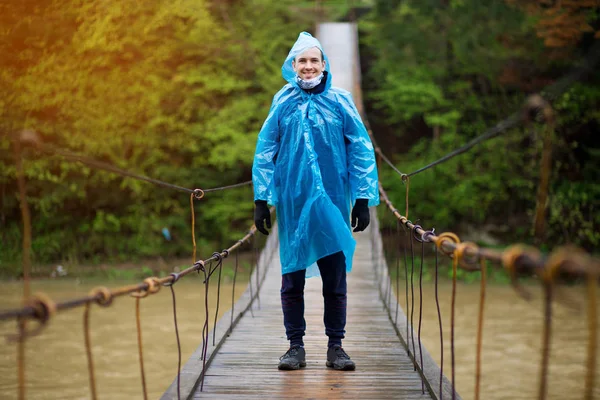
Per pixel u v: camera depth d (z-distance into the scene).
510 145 17.33
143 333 9.38
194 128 17.03
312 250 3.52
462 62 17.36
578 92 15.05
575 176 17.16
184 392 3.30
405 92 17.45
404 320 5.25
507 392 6.86
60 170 17.12
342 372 3.80
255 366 3.92
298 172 3.51
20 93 14.87
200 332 9.41
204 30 17.03
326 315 3.87
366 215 3.55
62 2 14.40
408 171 17.34
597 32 12.94
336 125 3.55
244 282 14.00
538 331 9.82
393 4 19.12
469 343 9.17
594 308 1.19
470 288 13.71
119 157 17.06
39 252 15.99
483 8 16.28
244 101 17.05
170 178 17.72
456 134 17.59
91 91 16.14
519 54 16.14
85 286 13.65
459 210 17.36
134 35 15.95
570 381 7.25
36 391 6.64
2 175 16.20
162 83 16.56
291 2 20.81
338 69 18.92
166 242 17.38
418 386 3.55
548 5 15.62
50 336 9.19
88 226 16.92
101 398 6.38
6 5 13.94
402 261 16.19
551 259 1.33
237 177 18.80
